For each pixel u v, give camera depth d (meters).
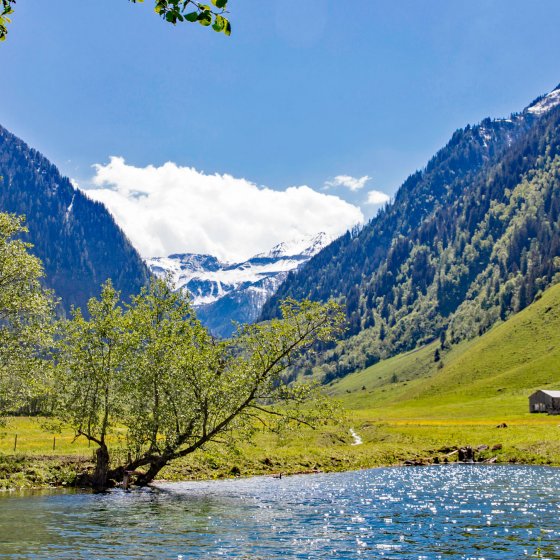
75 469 43.41
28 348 40.03
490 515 28.83
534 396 145.88
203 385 38.97
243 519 28.00
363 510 30.86
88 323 40.12
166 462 42.28
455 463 65.94
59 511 30.05
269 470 53.69
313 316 39.00
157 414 40.09
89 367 39.16
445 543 22.36
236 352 40.28
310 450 63.91
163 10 7.70
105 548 21.44
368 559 19.91
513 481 45.53
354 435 90.81
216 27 7.75
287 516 28.91
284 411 38.94
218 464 49.19
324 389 39.06
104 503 33.09
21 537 23.30
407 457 68.31
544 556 20.06
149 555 20.39
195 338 41.88
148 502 33.66
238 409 39.19
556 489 39.72
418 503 33.38
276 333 39.31
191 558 20.02
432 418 144.62
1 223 41.53
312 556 20.34
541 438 73.44
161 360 39.94
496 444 71.31
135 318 41.12
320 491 39.41
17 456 44.56
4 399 39.69
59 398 39.09
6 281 40.94
